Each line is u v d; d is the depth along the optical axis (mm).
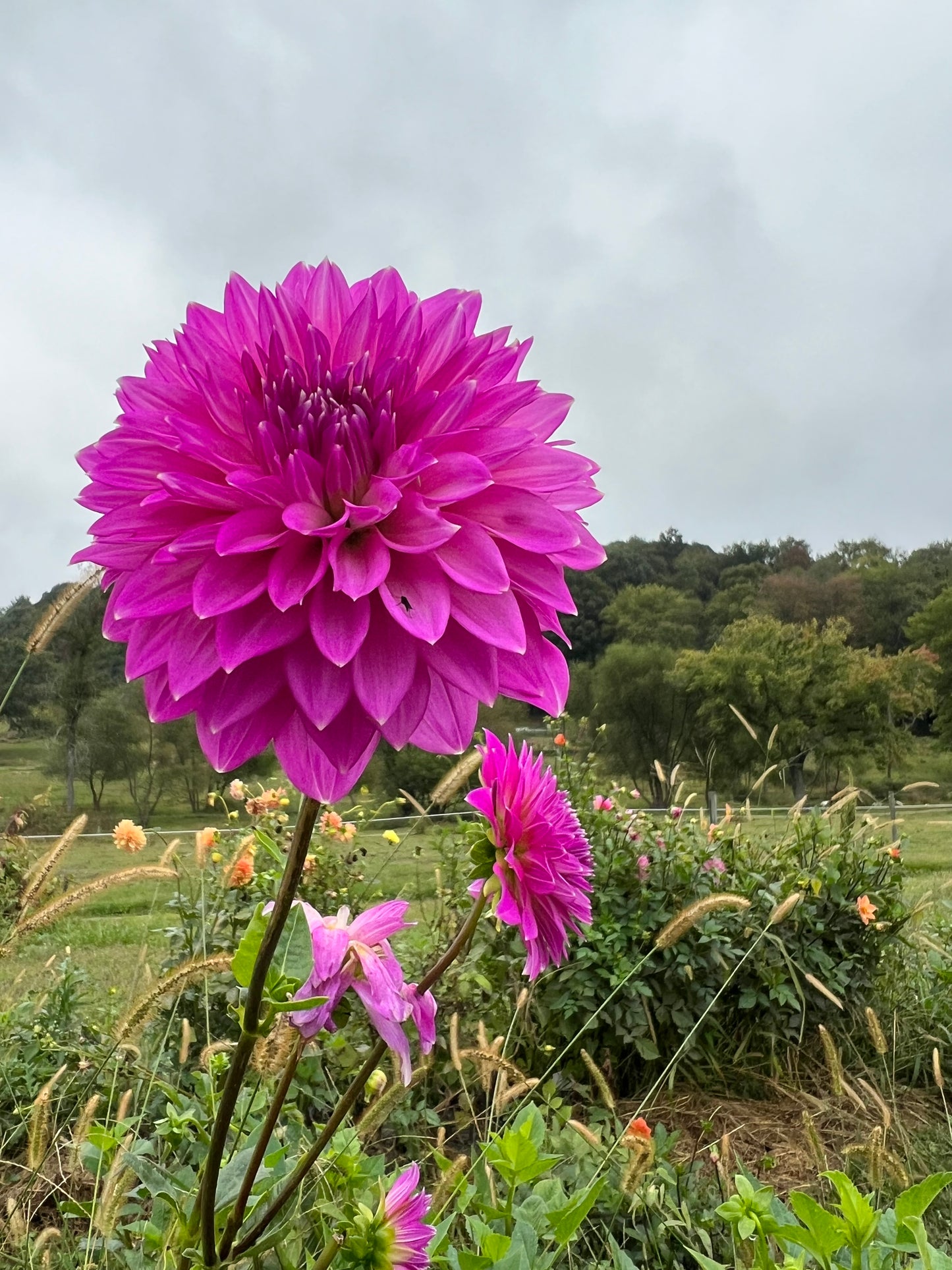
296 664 965
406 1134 3084
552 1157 1640
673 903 4551
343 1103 1138
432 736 1106
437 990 4027
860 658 33594
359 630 950
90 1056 3002
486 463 1081
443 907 4430
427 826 4758
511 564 1093
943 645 36812
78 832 2328
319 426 1023
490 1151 1817
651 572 62656
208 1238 1047
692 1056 4480
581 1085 3967
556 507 1109
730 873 5043
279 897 955
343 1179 1474
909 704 32312
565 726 5809
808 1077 4586
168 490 968
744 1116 4160
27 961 6027
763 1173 3582
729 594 52719
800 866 5234
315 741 964
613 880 4594
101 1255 1980
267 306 1097
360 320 1126
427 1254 1275
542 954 1271
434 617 964
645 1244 2443
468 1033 3842
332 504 1035
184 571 1015
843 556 62844
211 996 3537
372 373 1090
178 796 21891
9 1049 3197
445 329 1162
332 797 954
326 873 4340
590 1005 4082
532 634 1126
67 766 20469
